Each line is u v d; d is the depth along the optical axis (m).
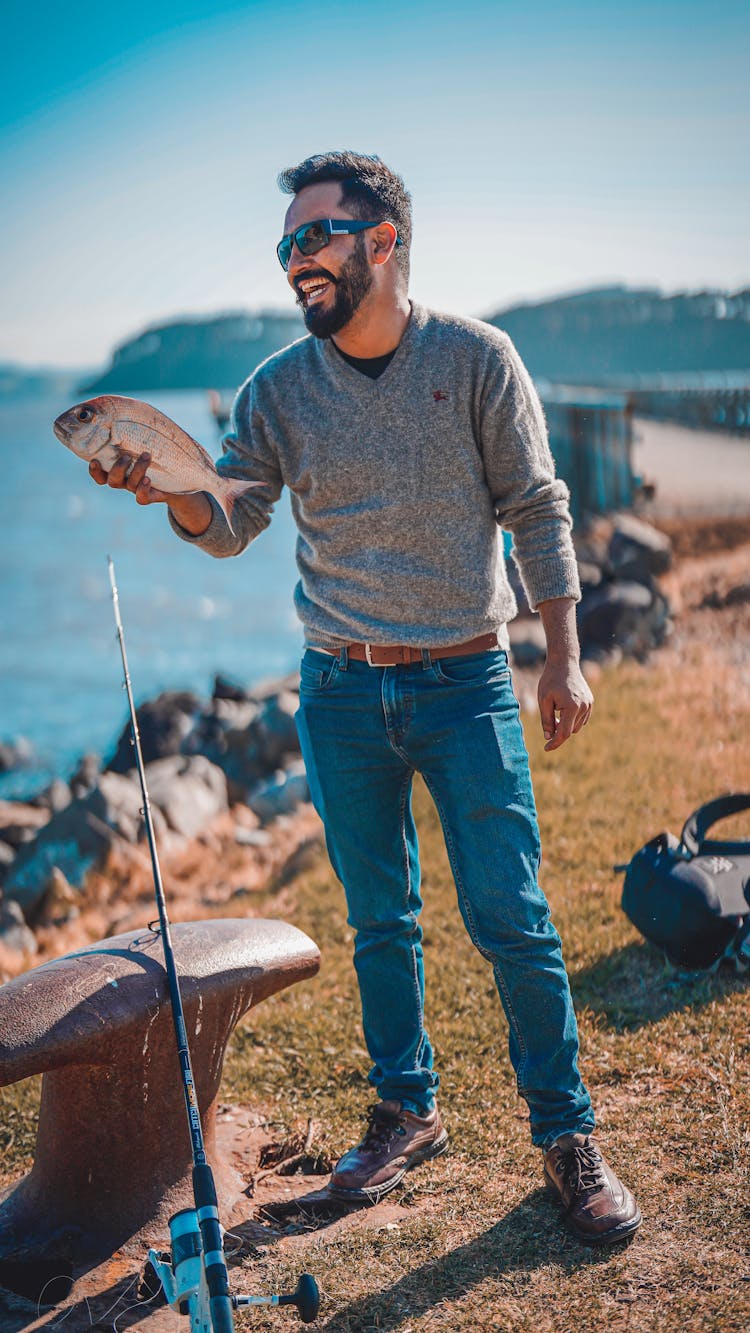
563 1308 2.50
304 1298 2.17
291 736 10.05
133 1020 2.77
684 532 16.56
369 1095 3.66
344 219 2.69
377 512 2.84
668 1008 3.90
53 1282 2.77
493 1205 2.92
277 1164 3.31
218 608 31.72
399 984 3.13
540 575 2.88
